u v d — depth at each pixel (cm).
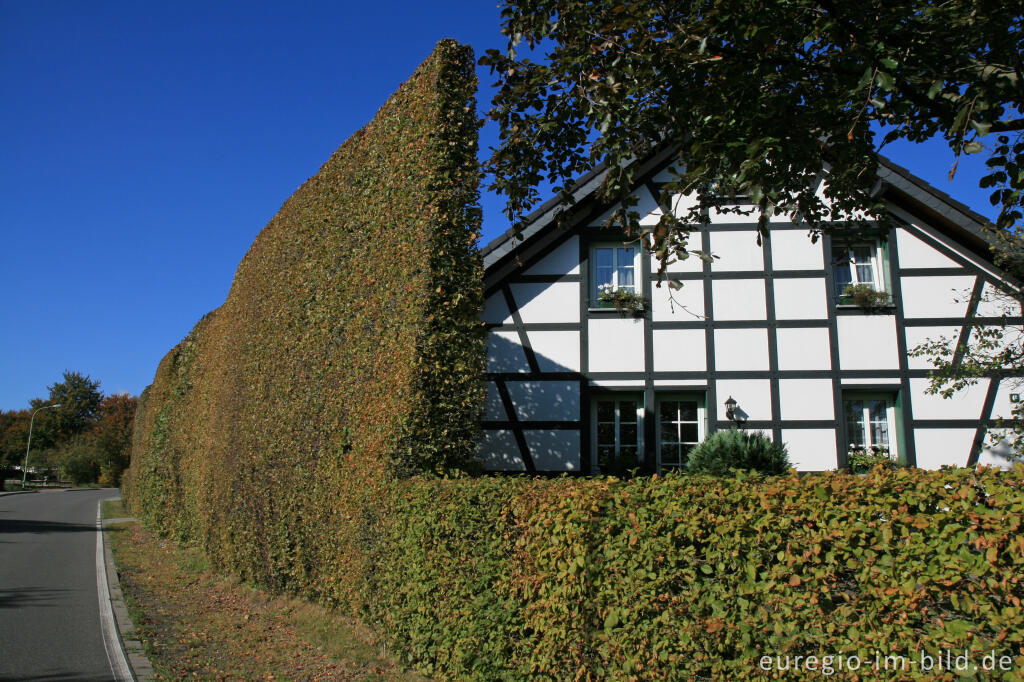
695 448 969
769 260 1088
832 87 516
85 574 1176
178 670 604
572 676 440
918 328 1047
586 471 1054
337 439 776
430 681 555
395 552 620
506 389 1079
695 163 568
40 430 7650
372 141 846
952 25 470
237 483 1093
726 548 378
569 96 577
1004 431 958
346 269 841
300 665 616
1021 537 291
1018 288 1008
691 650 386
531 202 656
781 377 1056
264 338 1051
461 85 751
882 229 639
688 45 505
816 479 365
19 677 587
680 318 1082
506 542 498
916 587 319
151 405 2188
